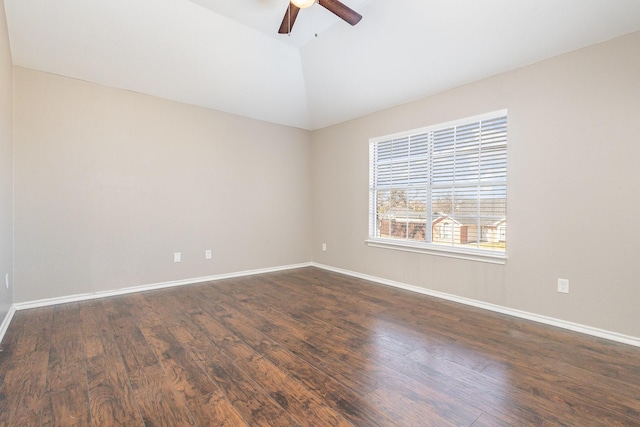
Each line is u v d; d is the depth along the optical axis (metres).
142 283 3.78
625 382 1.85
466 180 3.37
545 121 2.75
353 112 4.47
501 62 2.91
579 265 2.60
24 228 3.07
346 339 2.44
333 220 5.02
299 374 1.93
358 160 4.57
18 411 1.57
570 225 2.64
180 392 1.74
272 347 2.30
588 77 2.52
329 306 3.25
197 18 3.08
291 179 5.18
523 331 2.60
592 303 2.54
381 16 2.98
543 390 1.77
